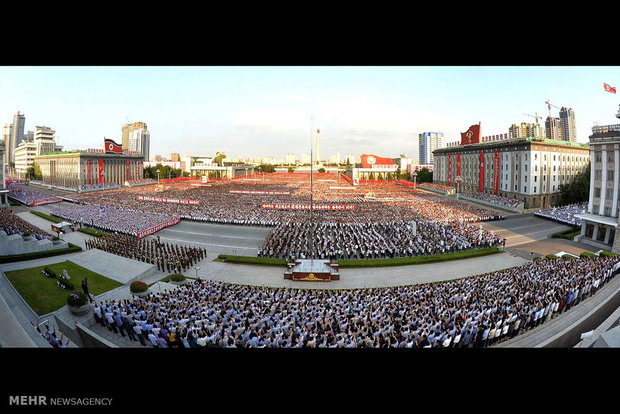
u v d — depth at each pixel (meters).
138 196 107.06
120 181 172.25
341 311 24.94
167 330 21.80
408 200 106.31
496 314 23.80
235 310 25.59
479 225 71.75
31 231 54.81
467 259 47.53
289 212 82.12
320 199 107.81
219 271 42.88
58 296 32.59
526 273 34.09
